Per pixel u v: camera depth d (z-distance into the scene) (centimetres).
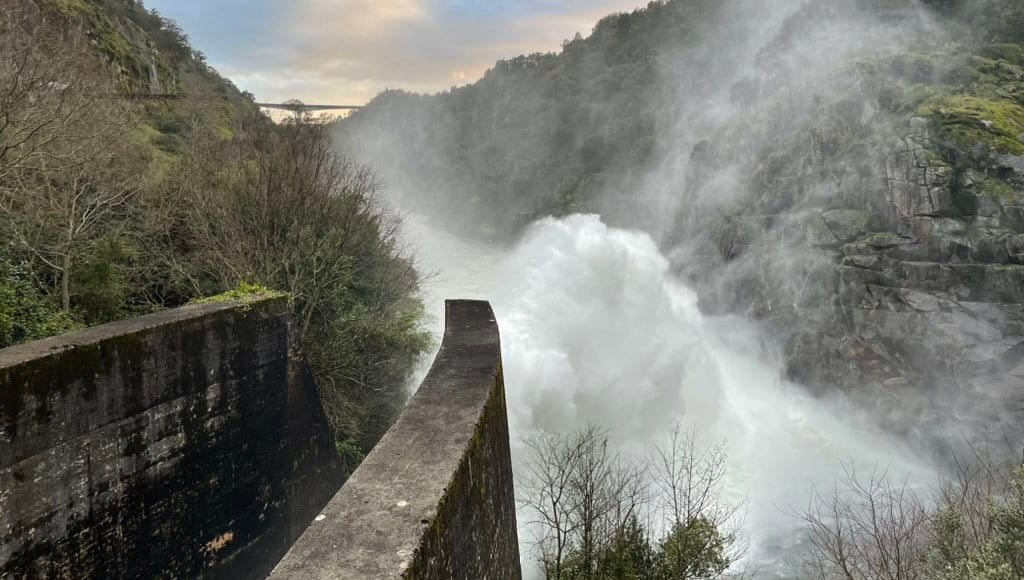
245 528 921
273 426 973
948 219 2653
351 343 1402
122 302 1370
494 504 573
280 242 1409
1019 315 2419
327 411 1334
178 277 1413
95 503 702
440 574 388
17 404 618
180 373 805
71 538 677
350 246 1554
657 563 1038
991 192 2619
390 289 1678
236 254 1342
